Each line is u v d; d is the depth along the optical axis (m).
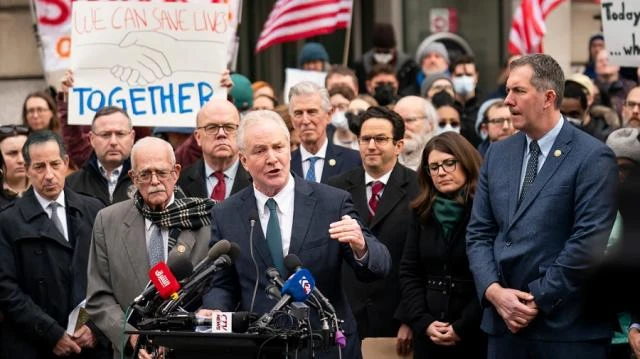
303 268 6.40
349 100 12.43
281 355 5.90
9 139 10.10
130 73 10.26
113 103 10.24
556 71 7.42
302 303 6.08
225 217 7.12
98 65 10.26
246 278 6.98
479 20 21.20
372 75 14.04
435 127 10.54
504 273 7.40
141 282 7.93
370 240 6.91
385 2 20.89
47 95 12.20
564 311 7.20
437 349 8.38
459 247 8.27
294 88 9.93
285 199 7.10
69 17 13.20
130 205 8.14
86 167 9.78
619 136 8.70
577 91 11.27
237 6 12.60
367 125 9.04
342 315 7.06
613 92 14.84
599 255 3.74
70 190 9.06
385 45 16.17
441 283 8.35
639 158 3.65
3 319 8.84
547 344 7.25
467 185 8.30
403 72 16.16
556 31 20.31
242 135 7.00
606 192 7.15
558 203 7.28
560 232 7.29
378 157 9.01
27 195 8.96
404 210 8.93
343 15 14.29
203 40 10.29
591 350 7.22
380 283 8.88
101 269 8.07
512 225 7.39
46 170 8.80
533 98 7.37
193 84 10.28
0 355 8.84
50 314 8.84
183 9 10.27
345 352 7.01
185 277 6.24
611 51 9.91
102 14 10.25
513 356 7.43
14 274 8.80
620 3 9.80
